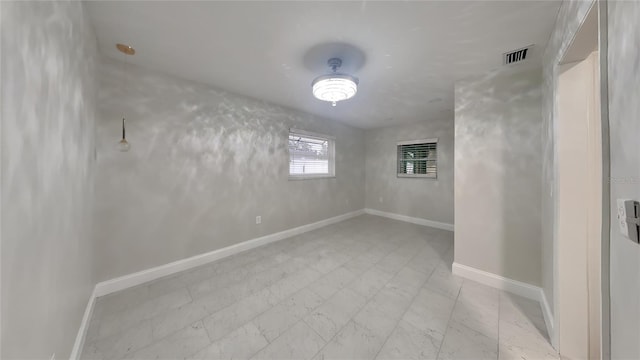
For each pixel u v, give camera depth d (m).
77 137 1.28
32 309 0.78
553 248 1.49
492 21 1.45
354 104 3.33
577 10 1.05
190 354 1.38
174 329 1.58
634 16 0.57
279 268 2.54
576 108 1.34
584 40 1.12
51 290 0.94
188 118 2.48
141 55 1.95
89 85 1.56
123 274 2.10
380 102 3.21
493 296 2.00
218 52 1.89
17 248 0.69
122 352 1.38
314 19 1.47
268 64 2.10
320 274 2.40
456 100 2.36
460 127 2.34
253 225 3.17
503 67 2.06
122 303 1.86
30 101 0.75
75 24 1.20
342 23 1.50
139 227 2.19
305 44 1.75
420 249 3.13
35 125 0.79
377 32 1.59
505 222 2.12
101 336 1.50
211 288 2.11
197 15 1.44
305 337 1.52
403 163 4.80
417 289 2.11
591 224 1.33
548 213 1.69
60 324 1.05
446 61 1.97
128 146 2.04
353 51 1.84
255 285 2.17
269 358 1.36
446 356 1.38
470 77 2.27
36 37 0.79
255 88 2.72
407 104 3.29
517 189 2.05
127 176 2.11
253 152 3.13
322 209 4.29
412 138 4.61
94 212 1.90
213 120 2.69
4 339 0.63
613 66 0.67
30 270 0.77
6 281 0.63
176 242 2.43
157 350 1.40
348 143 4.86
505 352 1.40
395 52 1.84
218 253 2.77
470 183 2.29
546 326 1.62
